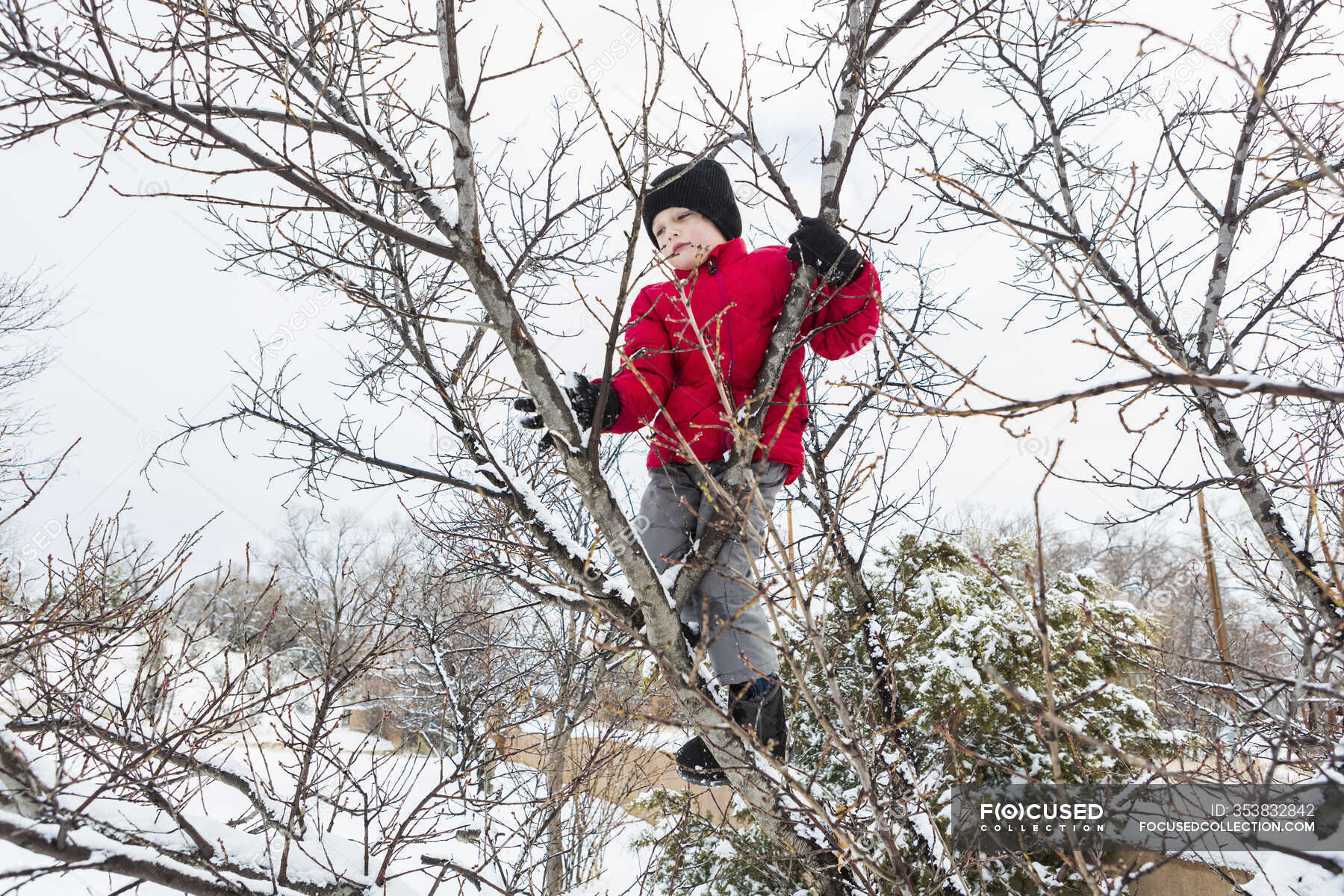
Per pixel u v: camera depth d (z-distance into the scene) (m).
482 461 3.23
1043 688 6.46
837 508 1.80
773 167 2.76
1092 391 1.32
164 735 3.15
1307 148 1.16
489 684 6.06
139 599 3.67
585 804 5.77
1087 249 3.87
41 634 3.46
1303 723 2.61
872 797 1.90
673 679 1.89
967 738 5.44
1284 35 3.51
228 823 3.60
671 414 2.29
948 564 7.50
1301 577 3.07
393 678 5.85
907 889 1.85
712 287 2.32
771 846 5.41
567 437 1.80
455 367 3.19
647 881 5.62
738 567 2.23
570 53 1.60
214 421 3.46
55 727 2.99
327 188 1.66
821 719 1.80
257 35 2.08
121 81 1.55
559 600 2.36
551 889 5.57
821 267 2.12
